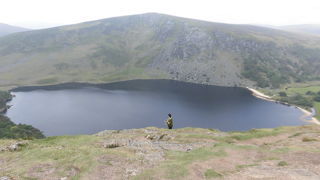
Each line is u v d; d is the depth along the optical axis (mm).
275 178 26203
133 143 44656
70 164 30938
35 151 36344
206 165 30828
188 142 46281
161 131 55438
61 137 48656
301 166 29953
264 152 35906
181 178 27219
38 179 27391
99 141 45094
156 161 33594
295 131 53156
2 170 30188
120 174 28906
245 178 26625
